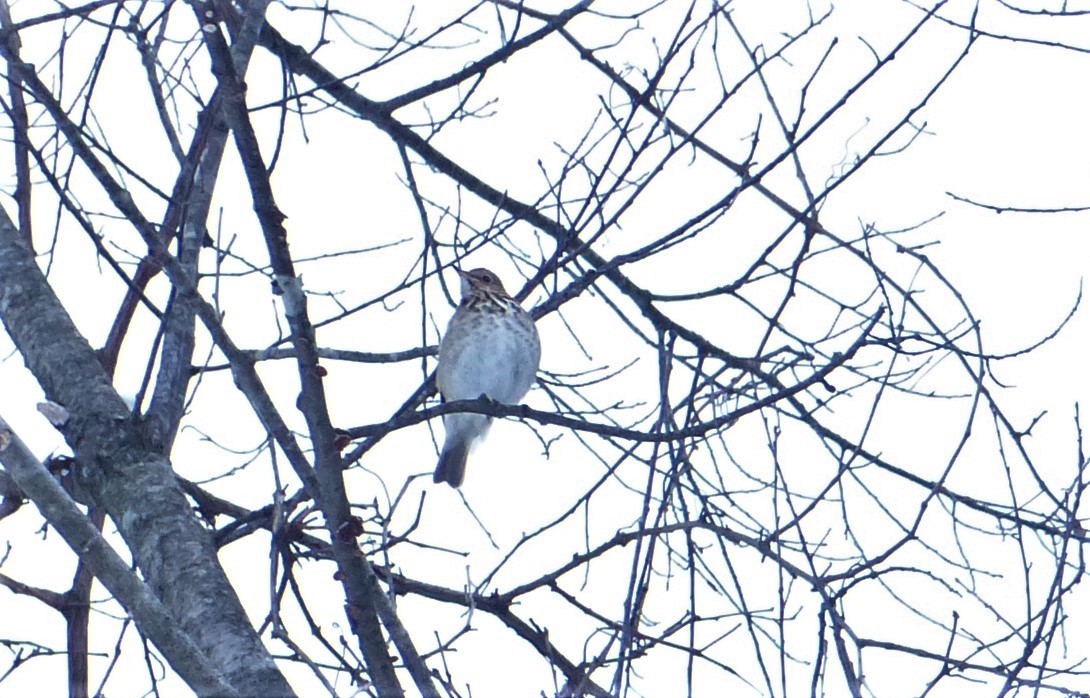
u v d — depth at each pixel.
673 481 10.63
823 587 10.52
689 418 11.26
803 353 11.70
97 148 9.51
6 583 10.80
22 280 10.84
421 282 11.28
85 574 11.16
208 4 8.41
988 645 11.06
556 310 12.87
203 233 11.20
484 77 12.10
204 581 9.21
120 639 10.31
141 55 10.46
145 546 9.48
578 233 11.48
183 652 7.96
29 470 8.12
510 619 12.35
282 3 11.81
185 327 11.45
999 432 12.18
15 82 9.67
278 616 8.75
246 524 10.99
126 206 8.76
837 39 10.95
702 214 11.46
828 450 13.76
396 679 9.33
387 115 12.60
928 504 10.42
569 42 13.40
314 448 9.17
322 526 11.25
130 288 10.75
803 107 11.01
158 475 9.89
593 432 11.21
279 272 8.88
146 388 10.05
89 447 9.96
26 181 11.45
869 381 12.08
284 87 9.16
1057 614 9.52
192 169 9.88
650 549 10.15
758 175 11.12
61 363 10.39
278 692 8.52
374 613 9.29
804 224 12.78
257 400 9.24
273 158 8.75
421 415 10.95
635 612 9.92
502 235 12.69
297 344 9.02
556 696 9.89
